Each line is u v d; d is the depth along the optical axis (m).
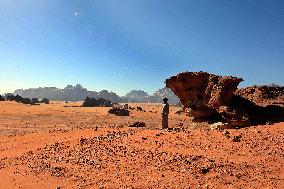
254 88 28.95
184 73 29.88
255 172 12.56
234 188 11.34
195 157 14.82
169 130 21.97
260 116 25.02
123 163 15.52
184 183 12.23
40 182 14.01
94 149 19.02
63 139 23.61
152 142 18.50
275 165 13.08
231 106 26.00
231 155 14.79
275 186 11.16
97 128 28.45
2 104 78.06
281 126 19.33
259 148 15.30
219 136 17.95
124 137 21.02
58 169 15.79
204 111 29.48
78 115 62.66
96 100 119.06
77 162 16.73
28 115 59.16
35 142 23.66
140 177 13.40
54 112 66.69
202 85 29.47
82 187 12.98
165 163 14.62
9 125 42.12
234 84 26.67
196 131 20.06
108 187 12.66
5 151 21.77
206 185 11.83
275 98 27.28
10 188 13.52
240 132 18.56
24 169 16.38
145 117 62.38
